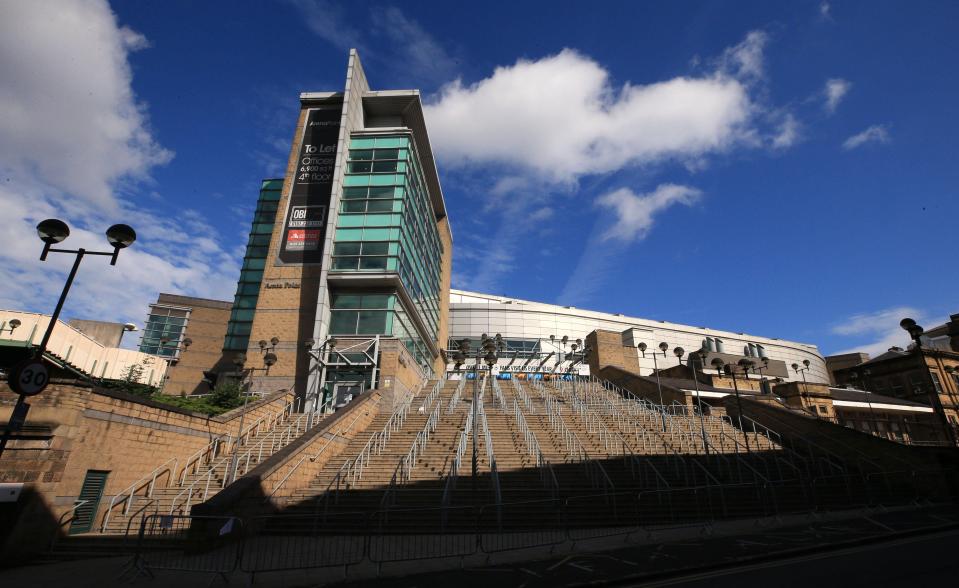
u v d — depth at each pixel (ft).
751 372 160.45
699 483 57.47
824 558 32.12
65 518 42.73
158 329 160.66
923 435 120.98
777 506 50.49
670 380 122.52
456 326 228.43
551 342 226.79
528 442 68.49
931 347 149.28
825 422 77.25
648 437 75.92
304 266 115.44
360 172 122.42
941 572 26.61
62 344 76.18
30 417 40.73
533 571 31.83
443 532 44.37
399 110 139.23
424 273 148.25
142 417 53.06
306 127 130.72
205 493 52.37
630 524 47.42
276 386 104.73
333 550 38.73
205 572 32.35
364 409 81.00
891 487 64.28
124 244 34.63
